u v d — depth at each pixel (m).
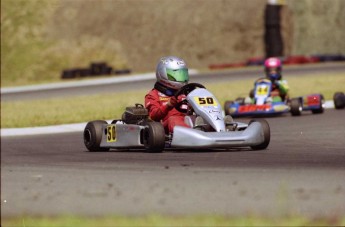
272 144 35.00
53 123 62.53
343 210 15.74
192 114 32.78
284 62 153.25
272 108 54.34
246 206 17.02
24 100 103.94
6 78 173.75
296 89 81.56
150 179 23.55
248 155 29.91
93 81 143.88
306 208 16.20
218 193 19.89
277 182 21.62
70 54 183.00
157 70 33.38
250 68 153.38
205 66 190.75
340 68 128.12
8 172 29.14
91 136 35.81
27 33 186.75
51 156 35.84
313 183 21.19
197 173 24.53
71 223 13.41
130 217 13.91
